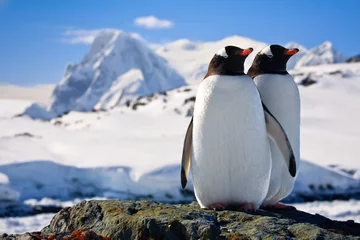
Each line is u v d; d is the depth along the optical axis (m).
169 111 35.31
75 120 38.25
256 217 5.27
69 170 19.64
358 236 4.90
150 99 40.56
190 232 4.62
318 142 26.61
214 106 5.52
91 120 37.19
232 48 5.63
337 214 15.07
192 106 35.09
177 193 18.64
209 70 5.80
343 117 32.88
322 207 16.39
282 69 6.29
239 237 4.62
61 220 5.45
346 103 35.72
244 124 5.50
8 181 17.02
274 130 5.76
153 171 19.03
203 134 5.59
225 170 5.60
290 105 6.19
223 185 5.65
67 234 4.83
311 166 19.92
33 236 4.73
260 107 5.61
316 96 37.19
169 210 5.20
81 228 5.23
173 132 30.45
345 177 19.62
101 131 31.27
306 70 48.06
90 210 5.37
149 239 4.70
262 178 5.68
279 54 6.22
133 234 4.80
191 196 18.61
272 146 6.12
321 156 23.75
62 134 29.70
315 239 4.73
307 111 34.47
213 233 4.60
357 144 26.16
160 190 18.78
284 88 6.17
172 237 4.64
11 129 31.83
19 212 15.59
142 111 36.97
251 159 5.55
